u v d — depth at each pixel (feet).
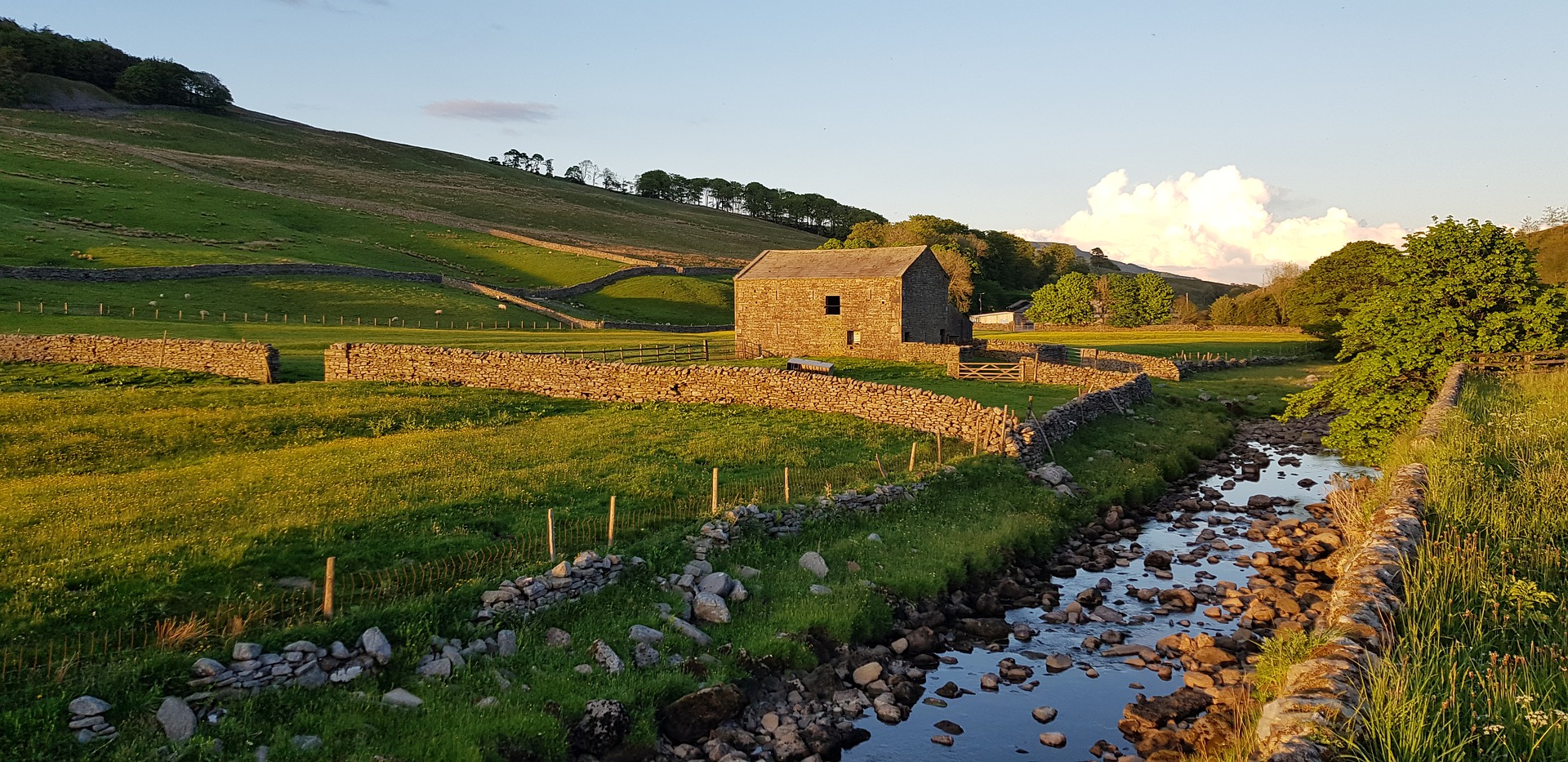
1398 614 36.29
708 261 571.28
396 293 312.91
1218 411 158.20
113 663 38.73
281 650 40.63
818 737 42.98
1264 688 39.70
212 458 86.99
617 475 79.05
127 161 523.70
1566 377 93.30
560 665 45.09
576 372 131.34
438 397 124.36
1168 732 42.65
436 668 42.60
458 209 650.84
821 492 75.61
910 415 109.70
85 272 252.62
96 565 51.52
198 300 258.16
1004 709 47.03
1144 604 63.16
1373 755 26.61
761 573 59.11
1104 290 458.50
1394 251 99.60
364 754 35.81
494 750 37.50
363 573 53.26
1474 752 26.99
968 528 73.56
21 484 73.26
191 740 34.81
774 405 122.42
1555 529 46.78
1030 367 167.73
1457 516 48.55
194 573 51.70
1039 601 63.72
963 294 407.44
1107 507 88.53
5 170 422.41
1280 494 98.17
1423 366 94.99
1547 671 31.78
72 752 33.45
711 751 41.06
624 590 53.21
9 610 45.01
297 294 288.30
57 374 138.21
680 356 195.21
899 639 55.11
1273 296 418.31
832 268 205.77
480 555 56.70
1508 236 93.76
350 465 81.10
